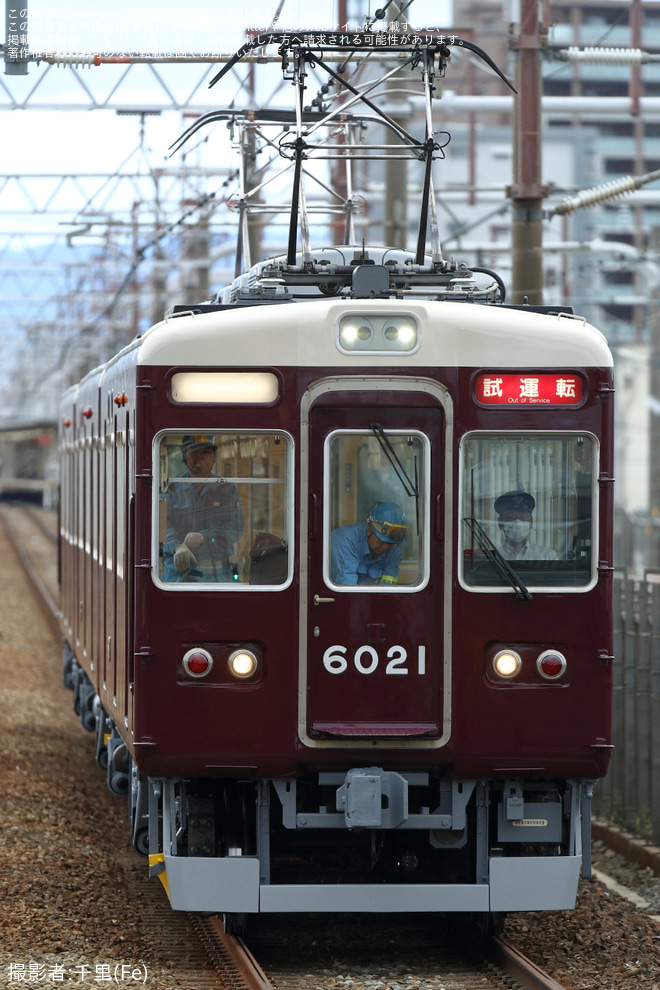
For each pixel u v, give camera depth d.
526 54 43.16
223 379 26.58
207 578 26.64
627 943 29.12
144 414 26.47
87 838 39.38
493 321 26.78
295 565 26.52
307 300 29.22
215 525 26.67
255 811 27.95
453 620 26.66
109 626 34.41
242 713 26.55
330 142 56.03
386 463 26.70
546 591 26.78
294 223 28.66
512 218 43.53
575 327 27.11
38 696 68.06
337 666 26.61
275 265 29.27
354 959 28.70
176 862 26.81
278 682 26.59
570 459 26.97
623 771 41.22
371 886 26.69
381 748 26.56
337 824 27.12
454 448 26.61
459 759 26.70
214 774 26.66
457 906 26.78
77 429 49.03
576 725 26.91
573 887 27.08
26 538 186.00
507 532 26.84
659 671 37.88
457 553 26.62
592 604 26.92
